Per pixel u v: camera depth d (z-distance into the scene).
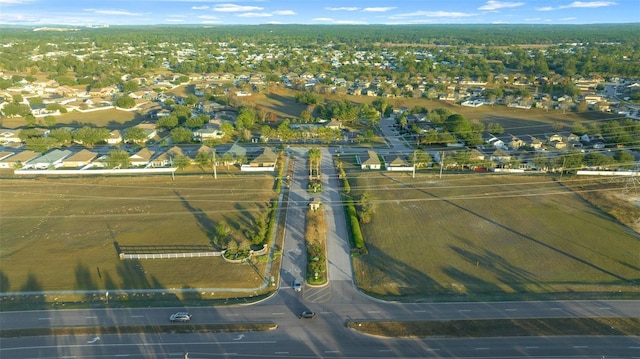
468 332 65.94
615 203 109.50
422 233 96.38
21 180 128.50
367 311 71.00
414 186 124.19
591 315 69.12
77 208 109.69
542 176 130.88
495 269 82.06
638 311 69.88
